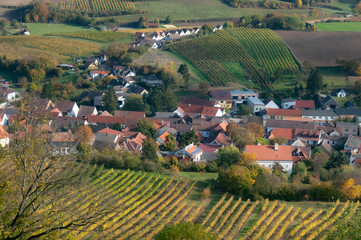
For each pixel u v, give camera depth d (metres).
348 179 139.38
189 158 178.00
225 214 118.50
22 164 64.00
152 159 159.50
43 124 71.44
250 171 138.25
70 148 70.06
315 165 179.25
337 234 82.44
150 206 119.31
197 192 132.25
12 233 59.44
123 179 135.38
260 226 112.25
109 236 101.38
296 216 118.38
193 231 78.88
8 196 61.91
